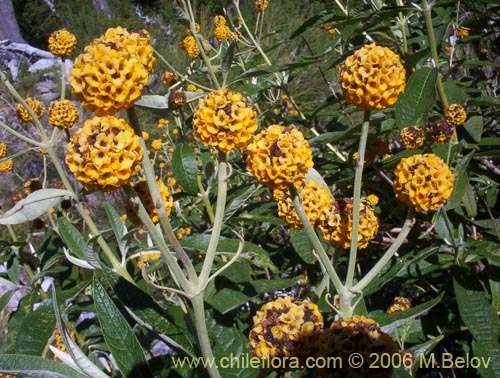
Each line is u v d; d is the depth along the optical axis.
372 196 0.31
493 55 0.48
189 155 0.26
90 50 0.15
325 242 0.27
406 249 0.32
